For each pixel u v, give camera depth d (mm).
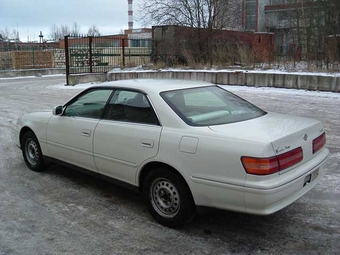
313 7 17812
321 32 17109
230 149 3234
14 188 4902
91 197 4594
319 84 13281
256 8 32438
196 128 3568
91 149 4426
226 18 20219
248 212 3207
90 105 4598
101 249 3361
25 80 24547
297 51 17938
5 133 7988
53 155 5133
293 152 3346
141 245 3434
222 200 3320
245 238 3551
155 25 20641
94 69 21250
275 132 3412
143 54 22281
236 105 4320
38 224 3855
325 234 3598
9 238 3557
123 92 4285
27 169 5680
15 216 4043
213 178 3324
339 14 16844
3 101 13070
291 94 12953
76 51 21000
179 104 3908
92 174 4570
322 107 10438
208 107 4039
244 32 20328
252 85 15008
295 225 3793
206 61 18875
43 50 32688
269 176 3117
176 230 3723
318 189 4688
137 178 3967
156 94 3971
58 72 31734
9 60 30766
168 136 3639
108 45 23344
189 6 19656
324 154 3920
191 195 3551
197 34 19656
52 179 5250
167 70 17719
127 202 4441
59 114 4949
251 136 3283
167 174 3670
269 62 16594
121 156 4066
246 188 3141
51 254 3273
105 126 4254
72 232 3684
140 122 3971
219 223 3869
